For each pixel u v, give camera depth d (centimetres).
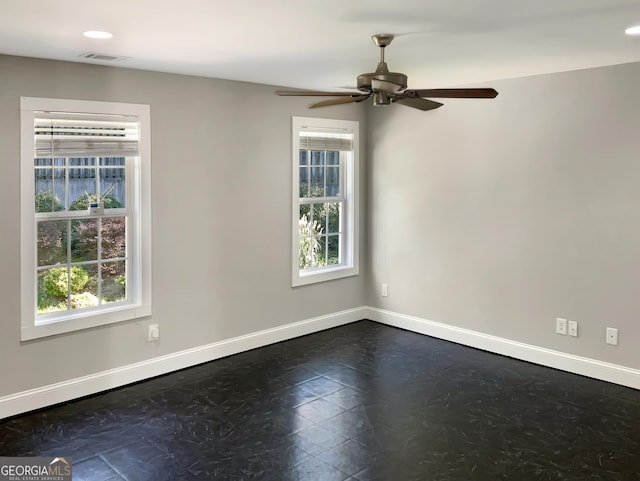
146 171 449
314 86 533
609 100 438
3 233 381
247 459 335
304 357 515
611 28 321
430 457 337
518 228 501
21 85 384
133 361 454
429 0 266
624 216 438
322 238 608
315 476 316
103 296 446
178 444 354
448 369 485
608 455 340
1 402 387
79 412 400
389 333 589
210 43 351
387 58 402
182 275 479
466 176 534
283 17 293
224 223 504
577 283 468
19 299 390
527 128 487
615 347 450
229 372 478
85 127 416
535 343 498
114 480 312
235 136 505
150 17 291
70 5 269
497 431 371
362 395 430
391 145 594
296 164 554
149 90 447
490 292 526
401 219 593
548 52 386
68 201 423
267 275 543
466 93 330
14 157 383
